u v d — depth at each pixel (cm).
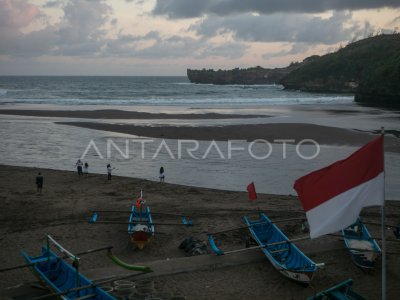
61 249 1291
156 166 3253
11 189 2523
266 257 1545
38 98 9806
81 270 1448
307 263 1382
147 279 1371
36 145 4003
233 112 6800
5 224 1922
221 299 1274
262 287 1355
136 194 2464
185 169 3161
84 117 5878
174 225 1909
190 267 1450
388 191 2595
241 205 2267
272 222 1783
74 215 2061
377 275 1447
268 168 3172
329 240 1739
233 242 1736
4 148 3878
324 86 15500
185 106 7988
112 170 3128
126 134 4503
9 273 1434
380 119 5959
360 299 1141
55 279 1331
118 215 2059
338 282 1402
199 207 2222
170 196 2438
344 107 8219
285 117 6075
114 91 14062
